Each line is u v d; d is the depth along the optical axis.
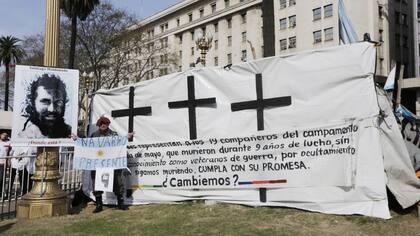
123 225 6.36
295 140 6.51
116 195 7.68
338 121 6.19
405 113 7.88
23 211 7.18
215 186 7.19
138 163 7.94
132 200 7.92
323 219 5.93
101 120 7.90
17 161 9.14
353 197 5.99
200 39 16.48
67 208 7.50
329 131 6.25
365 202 5.91
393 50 50.41
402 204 5.81
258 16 60.47
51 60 7.67
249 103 6.96
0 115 29.94
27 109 7.21
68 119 7.56
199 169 7.35
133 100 8.30
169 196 7.61
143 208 7.48
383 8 49.56
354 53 6.18
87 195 8.41
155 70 45.06
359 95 6.09
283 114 6.66
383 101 6.24
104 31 38.97
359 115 6.06
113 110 8.55
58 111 7.47
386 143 6.08
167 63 45.66
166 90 7.89
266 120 6.81
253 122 6.92
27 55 43.75
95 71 38.41
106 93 8.73
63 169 9.29
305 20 50.28
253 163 6.85
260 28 60.00
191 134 7.47
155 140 7.84
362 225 5.55
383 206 5.75
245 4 61.31
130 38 40.44
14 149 9.19
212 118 7.32
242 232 5.59
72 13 30.30
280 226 5.77
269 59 6.85
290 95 6.62
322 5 48.44
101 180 7.51
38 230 6.26
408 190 6.20
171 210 7.04
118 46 39.88
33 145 7.21
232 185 7.02
